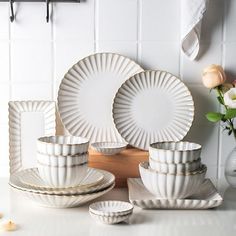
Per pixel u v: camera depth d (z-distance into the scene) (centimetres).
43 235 91
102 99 126
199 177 103
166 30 125
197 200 103
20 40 124
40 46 124
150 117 125
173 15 125
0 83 125
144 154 121
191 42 125
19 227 94
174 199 103
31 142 126
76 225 96
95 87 125
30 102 124
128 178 120
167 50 126
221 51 127
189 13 119
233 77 128
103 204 102
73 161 101
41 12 123
